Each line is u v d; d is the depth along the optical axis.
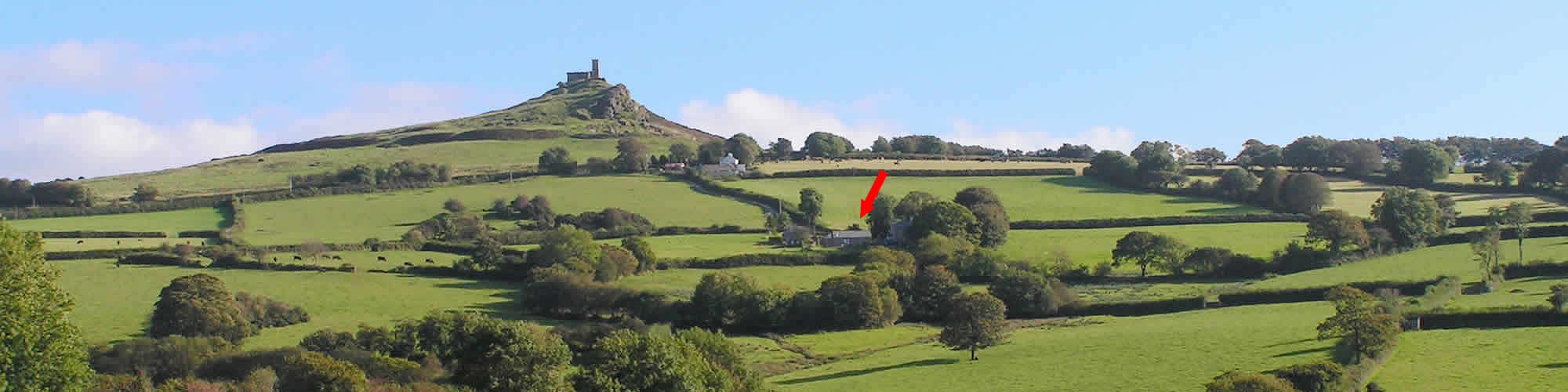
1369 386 95.75
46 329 68.31
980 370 114.31
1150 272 176.88
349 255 189.00
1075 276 173.75
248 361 112.69
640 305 149.62
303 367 101.00
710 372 99.81
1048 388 104.38
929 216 198.00
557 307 152.38
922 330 145.12
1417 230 184.50
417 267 176.62
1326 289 146.50
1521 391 92.75
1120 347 119.50
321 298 157.50
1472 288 143.00
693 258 183.88
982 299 125.81
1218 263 173.00
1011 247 198.38
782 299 147.88
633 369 95.62
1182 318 139.12
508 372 99.81
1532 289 138.12
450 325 122.06
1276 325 124.94
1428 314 119.19
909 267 170.38
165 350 114.31
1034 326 142.62
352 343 122.62
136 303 148.50
